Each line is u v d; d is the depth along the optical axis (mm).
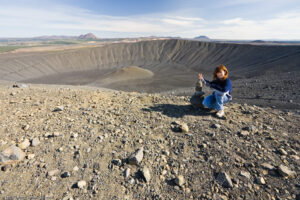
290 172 2607
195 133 3797
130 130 3926
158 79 64250
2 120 3992
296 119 4582
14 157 2791
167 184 2582
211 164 2916
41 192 2342
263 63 67000
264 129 3963
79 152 3090
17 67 97938
